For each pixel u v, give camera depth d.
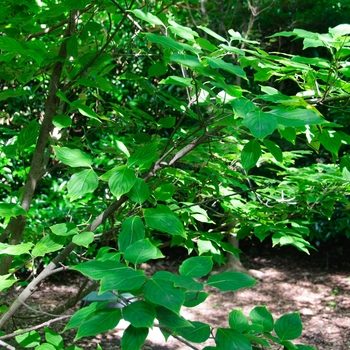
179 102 1.91
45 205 5.67
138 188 1.23
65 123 1.50
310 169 2.38
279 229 2.00
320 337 4.80
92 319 0.91
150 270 6.71
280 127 1.29
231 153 2.57
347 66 1.45
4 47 1.45
